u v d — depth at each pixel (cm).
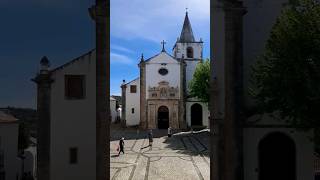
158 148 5275
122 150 4744
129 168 3803
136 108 8556
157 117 8275
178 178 3331
